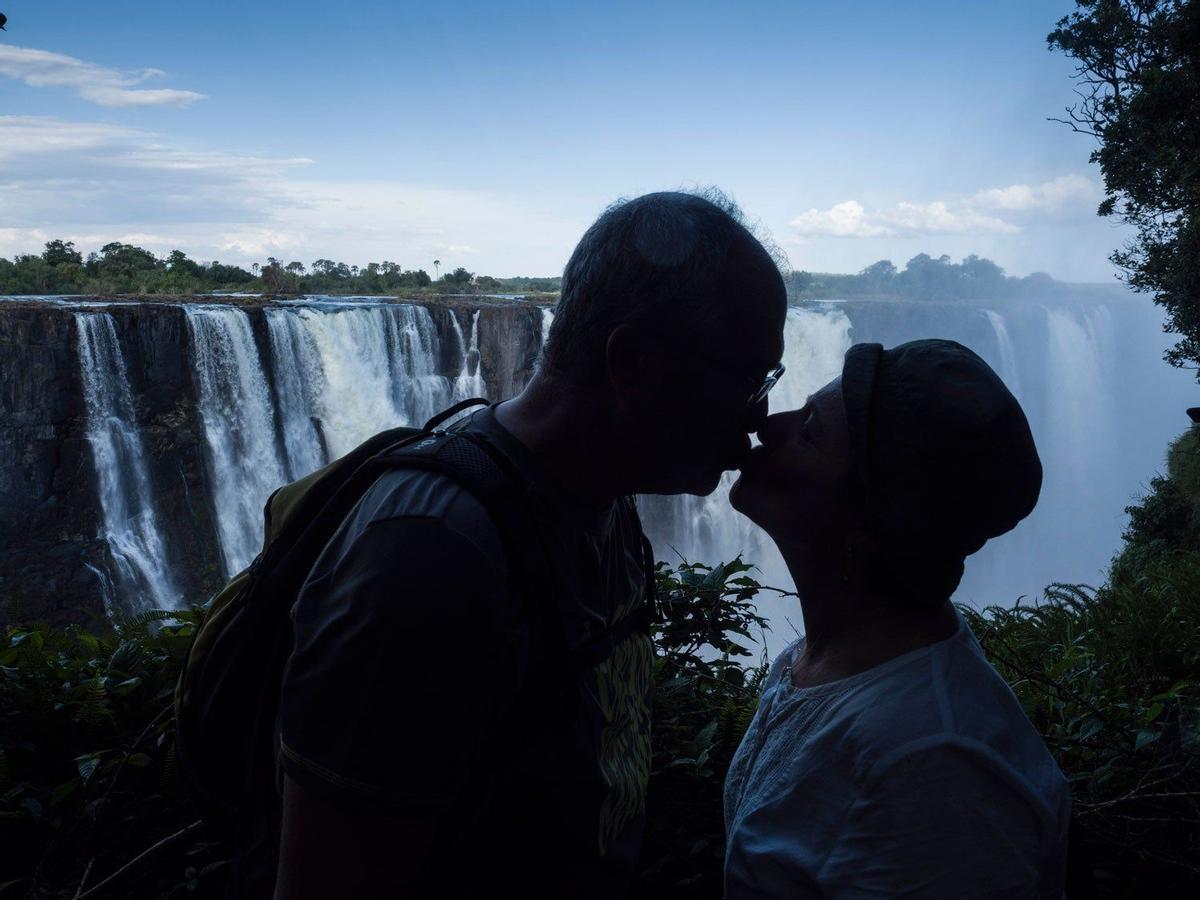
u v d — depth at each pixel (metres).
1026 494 1.08
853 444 1.11
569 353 1.10
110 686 1.99
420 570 0.97
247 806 1.17
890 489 1.09
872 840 1.04
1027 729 1.12
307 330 36.44
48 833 1.90
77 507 32.38
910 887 1.01
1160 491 25.44
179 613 2.14
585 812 1.16
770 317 1.09
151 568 33.91
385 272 87.50
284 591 1.09
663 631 2.31
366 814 0.96
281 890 1.01
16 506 31.58
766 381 1.14
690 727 2.06
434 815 1.00
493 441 1.12
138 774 1.94
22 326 31.02
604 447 1.12
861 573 1.16
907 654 1.12
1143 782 1.91
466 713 0.99
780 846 1.12
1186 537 21.98
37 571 31.50
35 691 1.96
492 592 1.00
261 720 1.11
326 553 1.04
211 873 1.86
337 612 0.98
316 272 85.56
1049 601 3.79
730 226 1.08
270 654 1.11
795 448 1.18
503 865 1.12
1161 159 20.20
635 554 1.35
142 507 34.00
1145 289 21.31
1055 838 1.05
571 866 1.17
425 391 39.56
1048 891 1.07
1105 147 21.98
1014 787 1.02
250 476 35.72
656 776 1.97
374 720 0.95
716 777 1.99
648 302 1.04
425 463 1.04
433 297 56.47
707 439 1.12
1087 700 2.23
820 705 1.15
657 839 1.87
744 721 1.95
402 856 0.99
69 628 2.30
